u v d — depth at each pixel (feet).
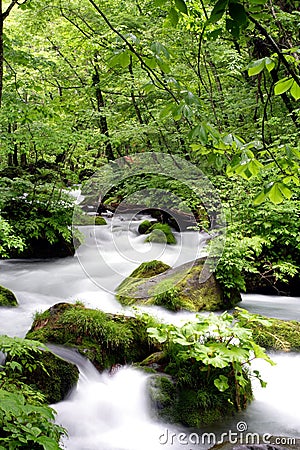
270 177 21.75
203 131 5.27
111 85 36.88
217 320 11.10
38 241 27.81
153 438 9.43
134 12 33.24
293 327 14.39
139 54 5.17
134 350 12.33
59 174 32.14
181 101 5.22
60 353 11.30
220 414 10.28
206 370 10.79
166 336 11.39
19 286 20.77
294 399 11.20
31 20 34.37
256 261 23.65
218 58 30.50
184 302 15.88
